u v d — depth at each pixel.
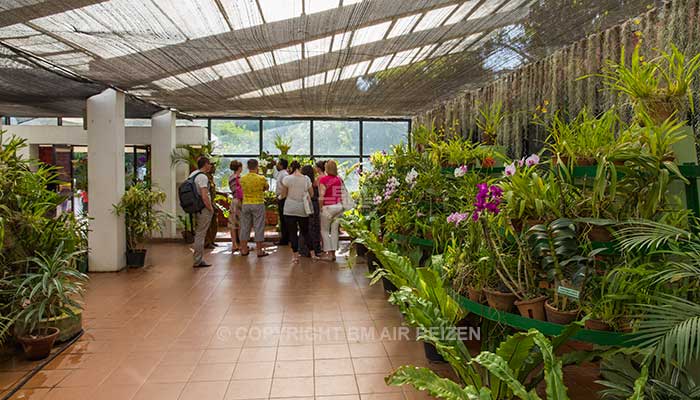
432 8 3.34
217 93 6.34
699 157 2.84
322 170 7.19
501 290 2.56
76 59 4.38
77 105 6.52
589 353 2.22
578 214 2.35
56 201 4.00
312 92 6.62
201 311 4.25
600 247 2.25
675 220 2.09
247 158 10.97
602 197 2.21
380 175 5.87
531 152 5.05
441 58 4.73
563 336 2.13
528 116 5.02
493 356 1.87
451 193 3.92
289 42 4.03
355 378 2.91
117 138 5.85
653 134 2.15
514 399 2.22
